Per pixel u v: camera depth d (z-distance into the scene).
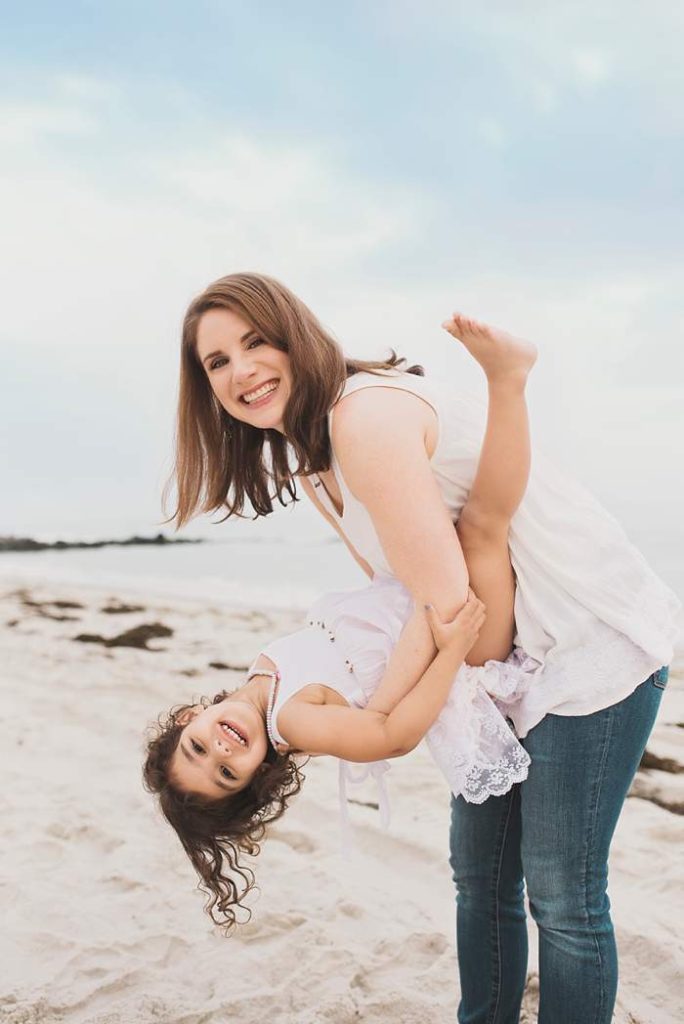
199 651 7.71
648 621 2.05
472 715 2.06
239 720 2.36
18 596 10.95
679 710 5.57
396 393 2.00
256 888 3.60
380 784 2.34
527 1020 2.77
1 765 5.05
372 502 1.95
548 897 2.07
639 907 3.40
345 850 2.42
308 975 2.99
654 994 2.88
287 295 2.07
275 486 2.42
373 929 3.29
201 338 2.12
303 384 2.01
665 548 11.30
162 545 16.84
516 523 2.09
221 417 2.36
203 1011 2.81
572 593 2.05
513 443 1.94
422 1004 2.83
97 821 4.24
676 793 4.42
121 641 8.16
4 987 2.94
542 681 2.05
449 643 1.99
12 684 6.69
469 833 2.36
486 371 1.94
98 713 5.96
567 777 2.01
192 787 2.44
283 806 2.51
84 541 18.19
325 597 2.43
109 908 3.45
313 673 2.27
